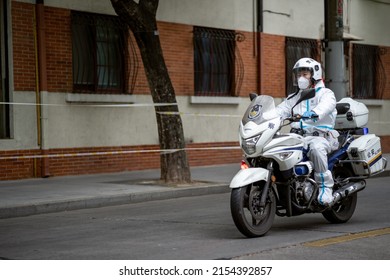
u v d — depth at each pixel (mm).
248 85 22797
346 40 25797
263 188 9531
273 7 23547
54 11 17828
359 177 10945
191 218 12023
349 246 8977
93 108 18688
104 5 18906
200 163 21422
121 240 9883
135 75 19562
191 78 21062
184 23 20844
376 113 27703
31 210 13156
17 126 17250
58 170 18016
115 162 19250
